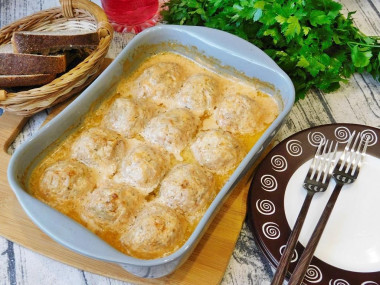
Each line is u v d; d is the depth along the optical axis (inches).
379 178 19.7
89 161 18.9
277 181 19.5
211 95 21.0
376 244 17.9
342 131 20.9
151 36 22.2
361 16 27.5
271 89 21.2
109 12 27.1
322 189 19.0
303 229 18.2
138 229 16.5
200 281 17.7
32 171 18.7
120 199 17.3
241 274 18.5
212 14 24.8
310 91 24.2
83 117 20.2
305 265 16.5
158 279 17.8
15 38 23.1
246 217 19.7
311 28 23.3
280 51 22.8
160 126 19.6
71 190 17.9
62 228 15.4
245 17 22.8
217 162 18.7
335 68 22.9
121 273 18.0
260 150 18.1
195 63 22.9
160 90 21.2
